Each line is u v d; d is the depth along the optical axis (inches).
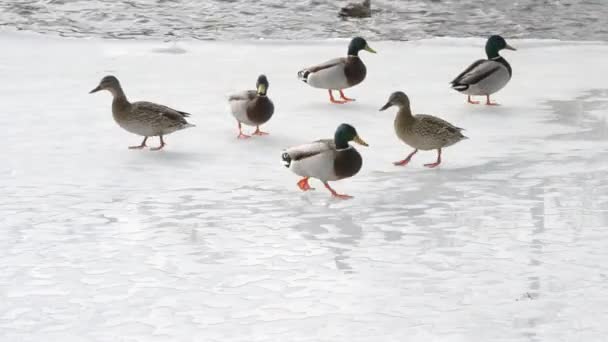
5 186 578.2
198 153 660.1
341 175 554.9
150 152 661.3
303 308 394.6
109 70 943.0
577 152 647.1
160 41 1106.1
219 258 456.1
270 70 947.3
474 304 396.8
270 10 1378.0
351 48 802.8
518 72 936.3
